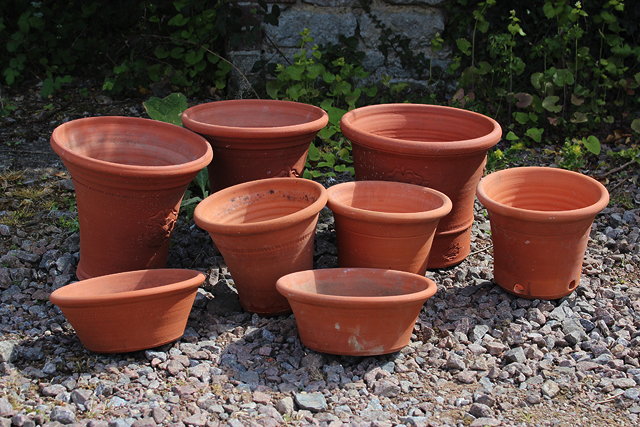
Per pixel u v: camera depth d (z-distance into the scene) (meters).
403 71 4.00
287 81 3.82
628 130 3.97
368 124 3.11
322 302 2.54
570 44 4.01
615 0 3.84
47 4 4.13
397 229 2.72
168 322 2.63
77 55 4.14
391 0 3.90
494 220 2.86
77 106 3.96
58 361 2.60
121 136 2.92
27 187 3.38
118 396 2.50
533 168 3.01
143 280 2.70
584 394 2.58
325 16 3.89
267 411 2.46
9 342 2.63
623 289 3.01
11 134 3.73
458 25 3.97
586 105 3.94
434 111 3.13
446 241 3.02
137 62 4.02
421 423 2.44
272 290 2.75
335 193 2.83
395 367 2.63
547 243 2.81
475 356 2.69
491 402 2.52
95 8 4.10
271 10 3.87
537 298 2.89
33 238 3.11
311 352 2.66
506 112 3.99
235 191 2.78
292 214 2.65
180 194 2.80
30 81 4.13
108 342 2.61
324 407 2.48
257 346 2.69
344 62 3.86
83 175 2.71
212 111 3.09
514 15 3.90
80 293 2.64
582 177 2.96
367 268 2.71
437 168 2.88
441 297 2.93
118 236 2.79
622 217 3.39
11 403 2.45
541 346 2.74
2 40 4.10
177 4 3.97
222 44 4.09
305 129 2.89
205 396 2.50
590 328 2.82
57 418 2.41
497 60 3.99
